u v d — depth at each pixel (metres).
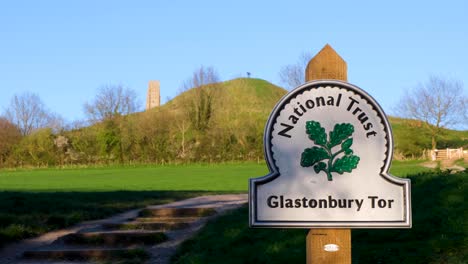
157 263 13.89
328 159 5.82
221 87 80.75
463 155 57.22
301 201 5.83
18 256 15.09
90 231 17.41
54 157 76.00
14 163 76.75
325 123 5.84
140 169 69.19
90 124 79.12
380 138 5.80
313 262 5.88
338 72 5.98
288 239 12.84
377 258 10.45
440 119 67.50
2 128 78.00
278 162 5.85
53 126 80.19
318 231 5.89
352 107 5.84
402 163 58.22
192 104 77.88
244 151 73.44
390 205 5.79
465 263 9.53
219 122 78.00
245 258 12.02
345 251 5.88
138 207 23.33
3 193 27.94
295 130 5.86
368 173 5.81
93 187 44.12
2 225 17.53
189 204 23.69
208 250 13.73
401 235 11.96
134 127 76.69
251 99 92.00
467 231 11.51
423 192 15.67
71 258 14.86
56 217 18.94
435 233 11.72
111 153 76.19
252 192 5.85
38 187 45.03
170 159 74.94
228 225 16.36
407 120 68.69
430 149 67.38
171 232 17.53
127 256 14.66
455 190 14.92
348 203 5.81
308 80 6.00
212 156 74.00
